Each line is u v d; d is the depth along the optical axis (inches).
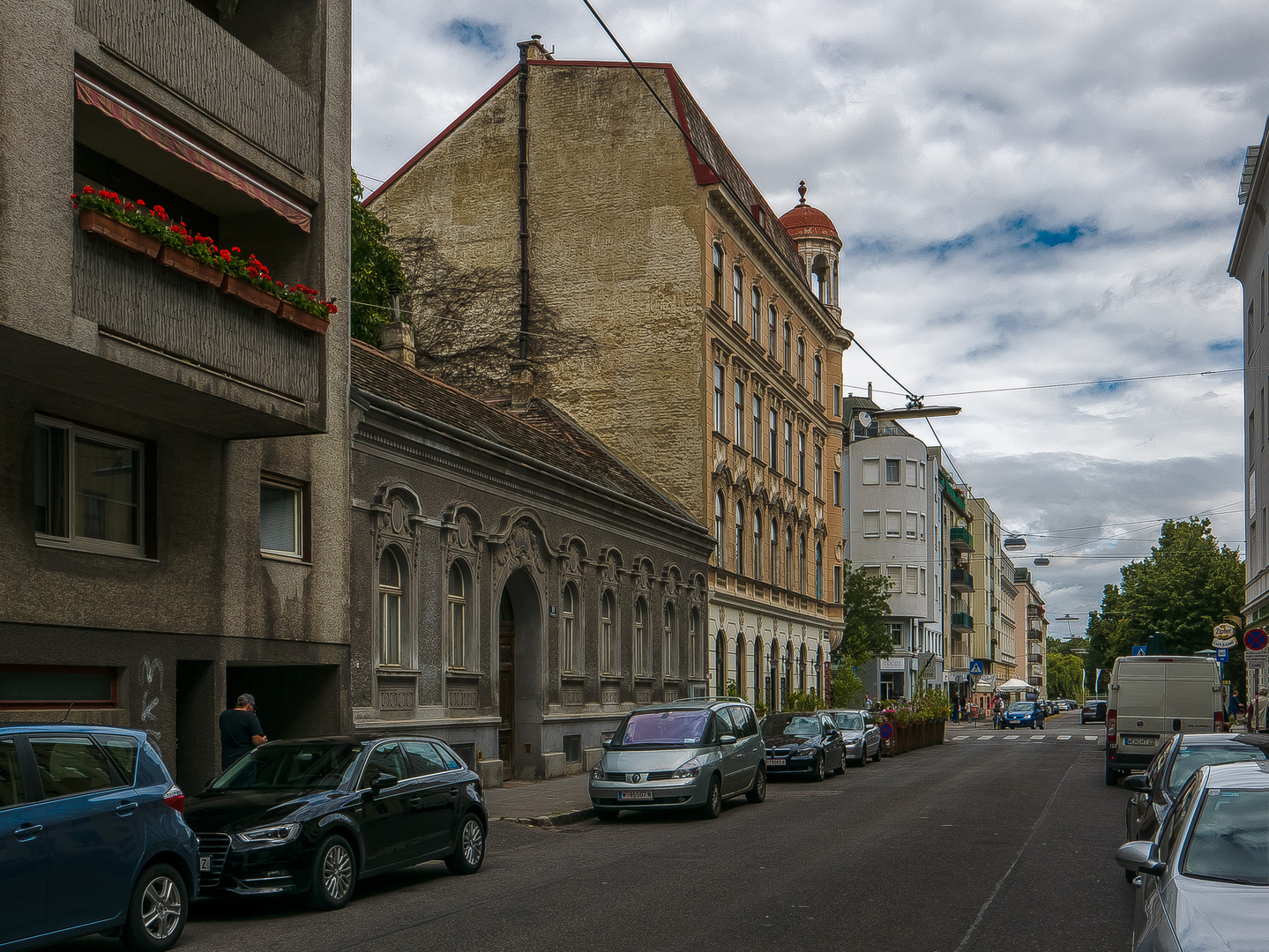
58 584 500.7
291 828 415.2
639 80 1432.1
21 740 325.7
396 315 1059.9
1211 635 2418.8
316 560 677.3
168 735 556.7
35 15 455.8
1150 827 375.2
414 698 780.6
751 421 1577.3
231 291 534.0
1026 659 5954.7
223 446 609.6
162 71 538.3
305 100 654.5
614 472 1275.8
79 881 324.2
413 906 427.5
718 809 737.6
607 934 365.4
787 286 1745.8
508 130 1465.3
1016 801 808.9
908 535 2987.2
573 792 850.1
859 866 502.0
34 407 496.4
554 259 1433.3
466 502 858.1
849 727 1263.5
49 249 448.1
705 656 1374.3
